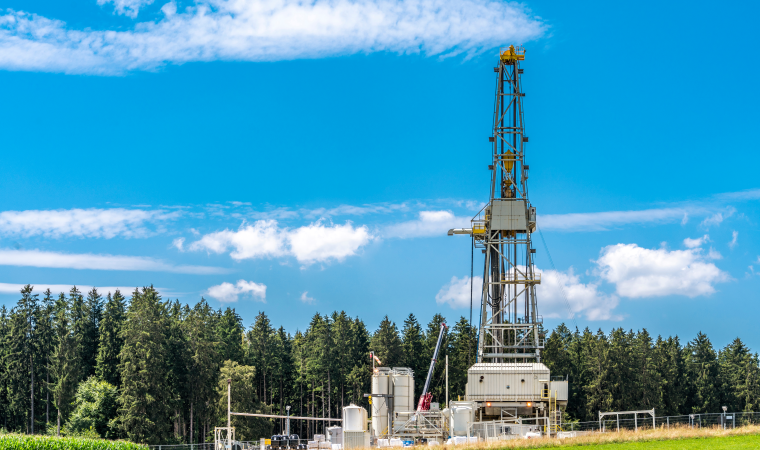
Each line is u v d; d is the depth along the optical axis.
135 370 92.06
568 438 48.50
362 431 60.50
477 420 66.06
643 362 113.12
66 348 101.19
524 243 78.06
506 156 79.50
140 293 115.94
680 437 47.97
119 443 67.94
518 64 80.56
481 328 77.19
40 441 64.19
